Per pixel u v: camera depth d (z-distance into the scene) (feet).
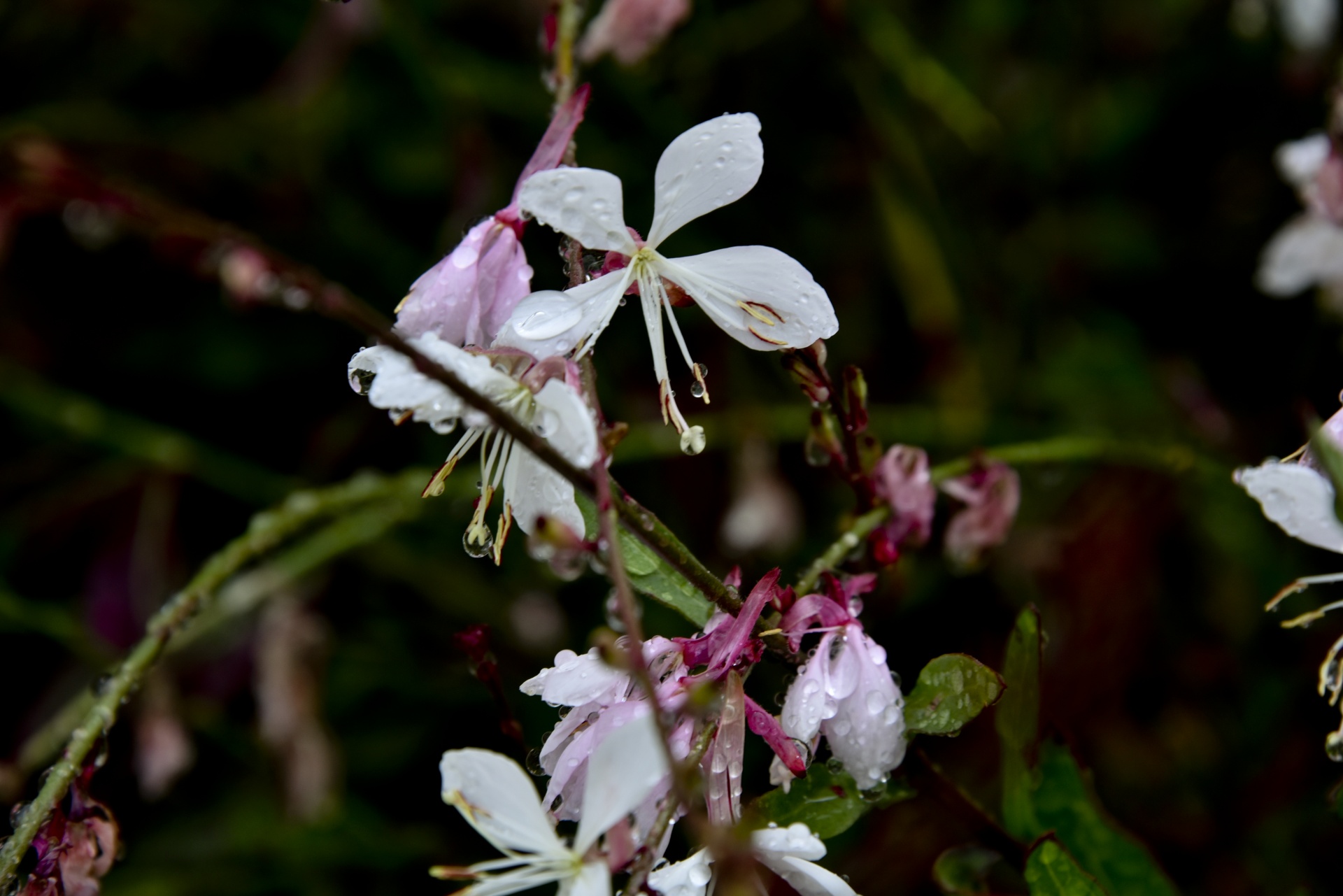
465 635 1.09
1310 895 1.19
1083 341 1.59
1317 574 1.36
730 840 0.97
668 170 1.05
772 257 1.06
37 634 1.58
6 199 1.30
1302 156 1.27
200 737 1.51
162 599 1.60
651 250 1.06
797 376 1.11
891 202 1.57
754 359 1.58
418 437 1.59
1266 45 1.55
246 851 1.40
